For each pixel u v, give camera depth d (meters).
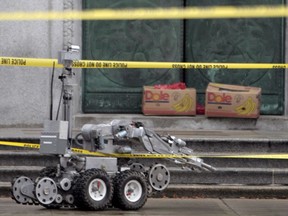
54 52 26.33
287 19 27.50
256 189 21.22
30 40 26.19
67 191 18.33
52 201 18.14
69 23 26.38
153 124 26.42
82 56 27.28
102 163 18.70
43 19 26.20
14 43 26.14
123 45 27.47
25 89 26.22
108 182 18.39
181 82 27.70
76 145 20.97
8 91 26.19
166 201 20.47
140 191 18.75
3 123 26.23
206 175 21.75
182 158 19.31
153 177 19.06
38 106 26.25
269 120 26.62
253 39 27.67
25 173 21.55
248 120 26.55
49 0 26.17
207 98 26.34
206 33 27.66
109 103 27.48
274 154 22.78
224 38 27.67
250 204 20.27
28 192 18.30
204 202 20.47
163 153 19.20
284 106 27.56
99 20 27.36
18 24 26.14
